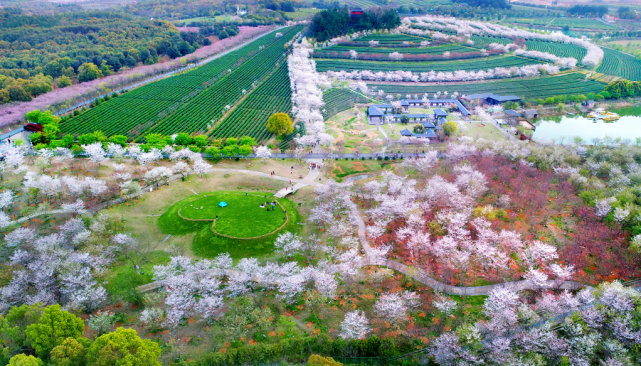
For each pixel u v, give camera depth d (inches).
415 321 4608.8
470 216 6151.6
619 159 7544.3
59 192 6830.7
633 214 5728.3
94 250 5221.5
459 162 7859.3
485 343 4116.6
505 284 4955.7
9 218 6072.8
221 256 5300.2
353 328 4288.9
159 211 6609.3
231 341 4252.0
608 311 4291.3
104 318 4222.4
